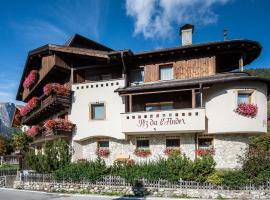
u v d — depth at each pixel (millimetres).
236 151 21766
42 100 31312
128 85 25469
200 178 17484
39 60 30672
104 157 25000
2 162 47094
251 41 22438
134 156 24078
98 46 33625
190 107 23469
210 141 22625
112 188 18922
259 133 21906
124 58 24922
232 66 27281
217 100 21875
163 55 24781
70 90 26562
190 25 26672
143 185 18219
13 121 52125
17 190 21766
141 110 24922
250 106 21312
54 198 17938
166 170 18094
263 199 16141
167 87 22188
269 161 17109
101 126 24875
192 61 24281
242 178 16734
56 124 24922
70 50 26016
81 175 20141
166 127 21984
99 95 25359
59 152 22984
